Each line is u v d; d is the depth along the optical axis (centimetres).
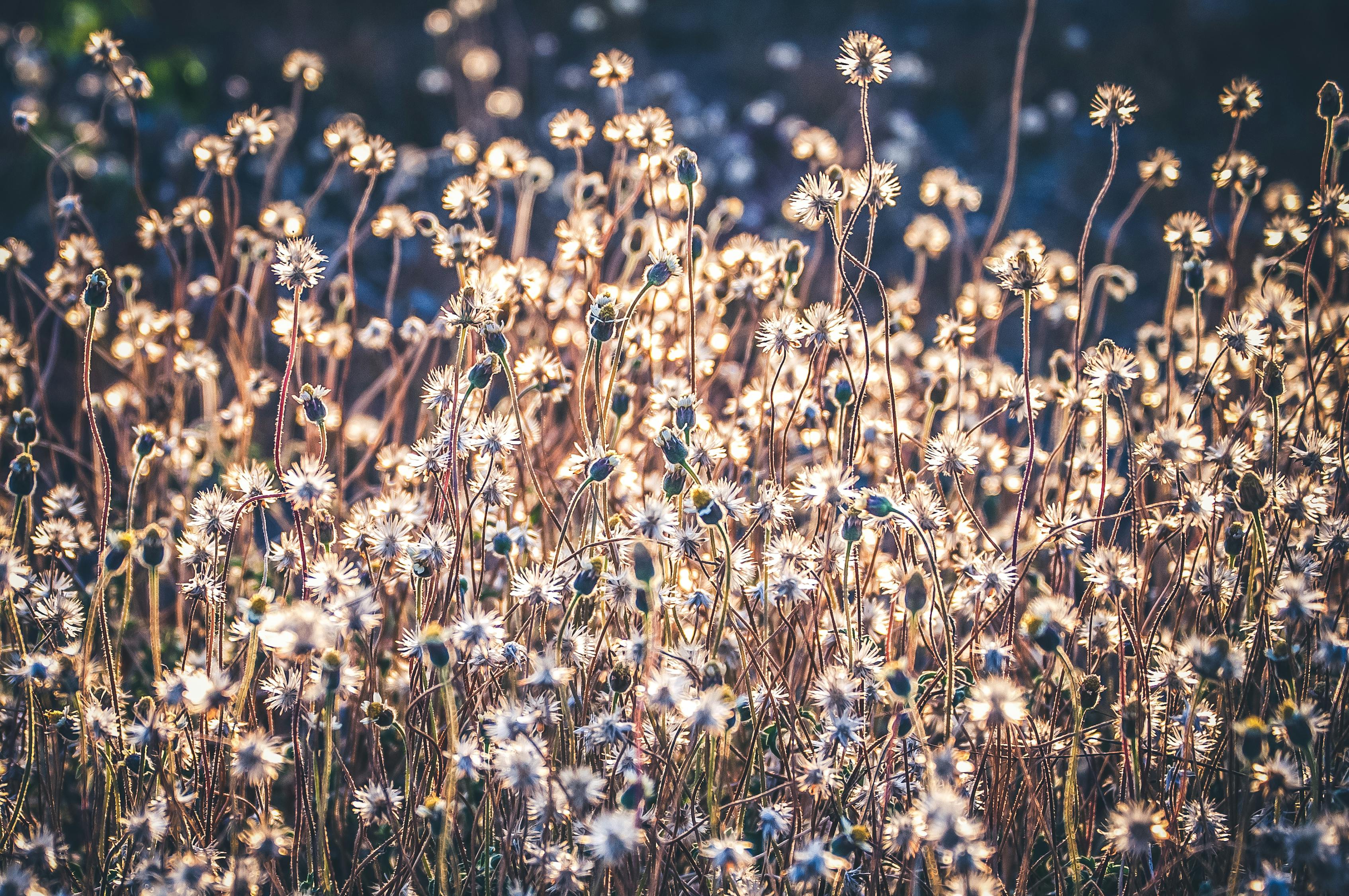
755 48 276
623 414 96
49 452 108
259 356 111
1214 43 262
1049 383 102
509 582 94
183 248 147
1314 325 103
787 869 89
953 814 86
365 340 103
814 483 89
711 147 202
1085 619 94
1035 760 92
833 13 307
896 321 105
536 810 88
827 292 132
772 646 97
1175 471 93
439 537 91
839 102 237
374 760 92
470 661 90
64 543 94
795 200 93
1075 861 89
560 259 101
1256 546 92
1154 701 92
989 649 88
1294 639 95
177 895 87
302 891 89
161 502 104
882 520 91
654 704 87
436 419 99
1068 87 254
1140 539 96
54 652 92
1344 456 95
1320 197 96
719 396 106
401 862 90
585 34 285
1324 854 86
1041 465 104
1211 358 102
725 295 99
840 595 94
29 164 176
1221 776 93
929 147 224
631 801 87
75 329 103
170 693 88
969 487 103
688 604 92
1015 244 106
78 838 95
